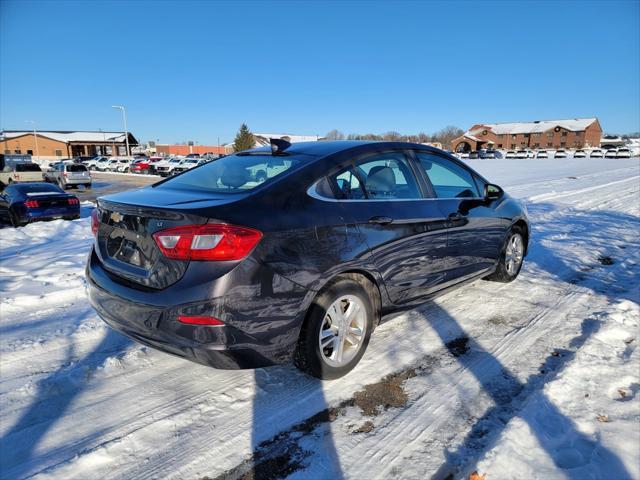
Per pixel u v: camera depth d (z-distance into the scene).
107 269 2.79
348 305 2.95
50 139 71.75
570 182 20.16
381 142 3.47
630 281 5.08
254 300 2.40
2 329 3.76
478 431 2.46
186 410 2.64
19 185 11.84
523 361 3.22
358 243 2.88
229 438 2.40
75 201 11.93
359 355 3.04
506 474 2.08
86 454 2.25
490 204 4.47
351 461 2.24
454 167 4.16
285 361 2.66
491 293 4.67
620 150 59.19
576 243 6.98
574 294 4.62
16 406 2.66
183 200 2.59
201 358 2.41
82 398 2.75
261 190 2.63
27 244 7.54
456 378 3.00
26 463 2.20
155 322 2.41
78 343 3.51
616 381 2.86
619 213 10.33
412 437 2.42
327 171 2.93
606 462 2.16
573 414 2.54
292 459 2.26
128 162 47.16
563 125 89.00
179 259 2.35
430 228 3.49
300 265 2.56
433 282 3.64
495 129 97.75
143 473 2.16
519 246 5.04
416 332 3.71
